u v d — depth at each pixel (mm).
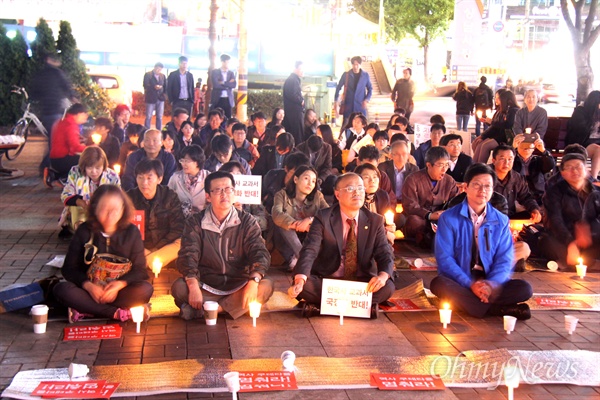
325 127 14164
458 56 35094
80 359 5465
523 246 8445
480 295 6520
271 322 6426
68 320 6301
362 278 6777
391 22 50281
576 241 8664
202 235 6605
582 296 7473
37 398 4734
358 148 13188
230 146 10008
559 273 8523
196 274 6426
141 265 6371
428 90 43000
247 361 5418
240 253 6660
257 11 36375
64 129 12789
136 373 5148
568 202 8719
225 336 6035
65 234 9477
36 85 14141
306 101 30984
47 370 5172
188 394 4855
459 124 23047
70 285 6203
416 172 9805
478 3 34531
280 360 5457
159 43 30156
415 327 6395
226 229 6598
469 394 4996
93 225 6266
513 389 5094
